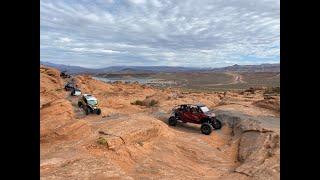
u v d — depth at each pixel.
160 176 11.27
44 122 13.30
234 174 11.85
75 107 29.59
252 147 14.66
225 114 23.09
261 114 23.56
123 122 15.80
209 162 13.91
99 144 12.30
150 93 50.81
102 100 31.19
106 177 9.28
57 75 63.44
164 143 15.49
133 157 12.66
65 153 11.05
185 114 21.03
